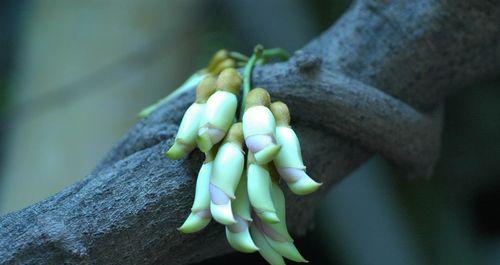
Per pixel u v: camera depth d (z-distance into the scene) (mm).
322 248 1879
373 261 1839
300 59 1154
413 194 1894
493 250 1909
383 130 1190
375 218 1858
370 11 1250
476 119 1970
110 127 1828
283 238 1052
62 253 1059
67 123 1836
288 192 1162
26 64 1991
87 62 1922
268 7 2230
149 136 1169
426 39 1228
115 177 1098
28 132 1844
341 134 1180
